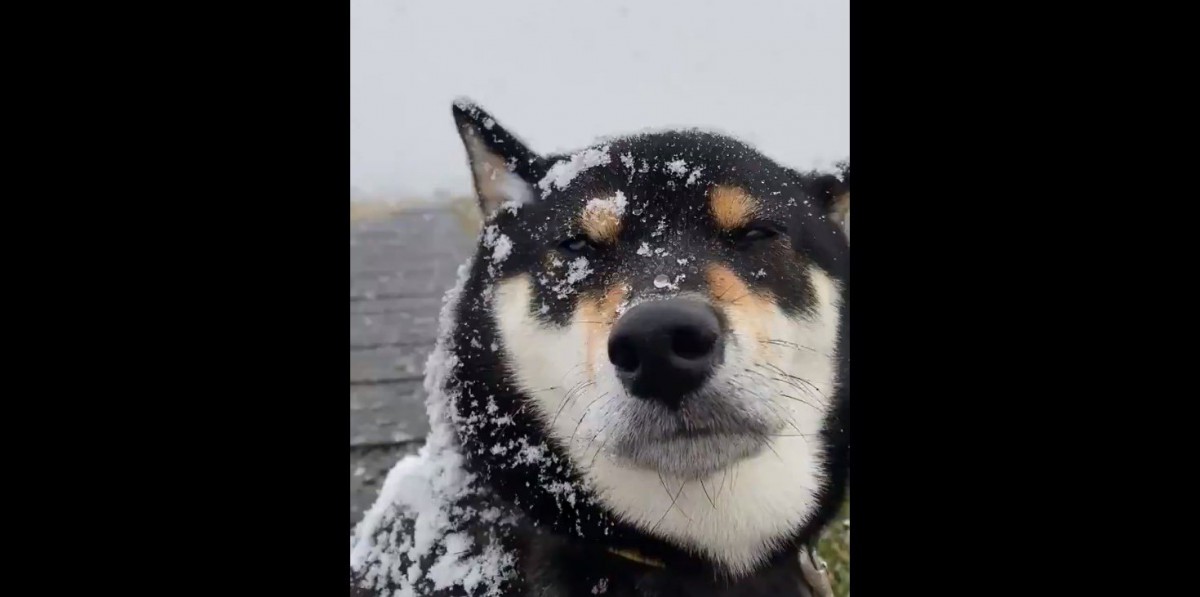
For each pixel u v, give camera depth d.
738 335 0.32
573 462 0.35
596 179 0.37
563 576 0.36
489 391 0.36
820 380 0.36
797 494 0.36
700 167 0.36
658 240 0.35
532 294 0.36
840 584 0.42
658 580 0.36
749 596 0.36
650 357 0.31
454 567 0.36
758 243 0.36
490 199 0.39
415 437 0.52
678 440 0.32
